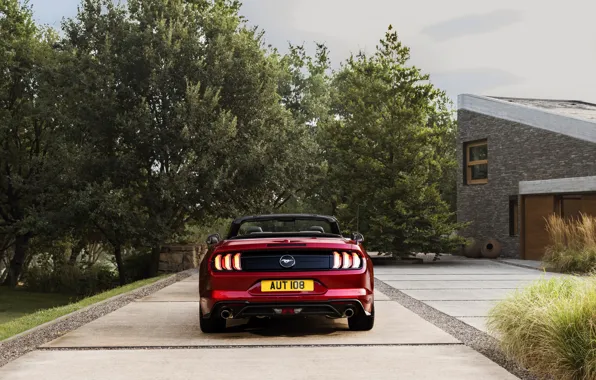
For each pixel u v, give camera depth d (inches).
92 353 233.5
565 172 742.5
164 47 852.0
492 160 880.9
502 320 231.0
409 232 759.7
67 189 889.5
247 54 933.2
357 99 829.8
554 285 253.0
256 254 266.4
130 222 827.4
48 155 1024.9
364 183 793.6
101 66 859.4
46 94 927.0
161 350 239.3
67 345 249.4
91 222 864.3
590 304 199.9
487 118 890.7
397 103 802.8
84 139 888.3
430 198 775.7
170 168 860.0
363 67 832.3
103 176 836.6
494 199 878.4
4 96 997.8
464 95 938.7
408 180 759.7
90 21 880.9
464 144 945.5
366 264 273.3
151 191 875.4
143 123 820.6
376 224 765.9
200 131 831.1
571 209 753.0
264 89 927.7
